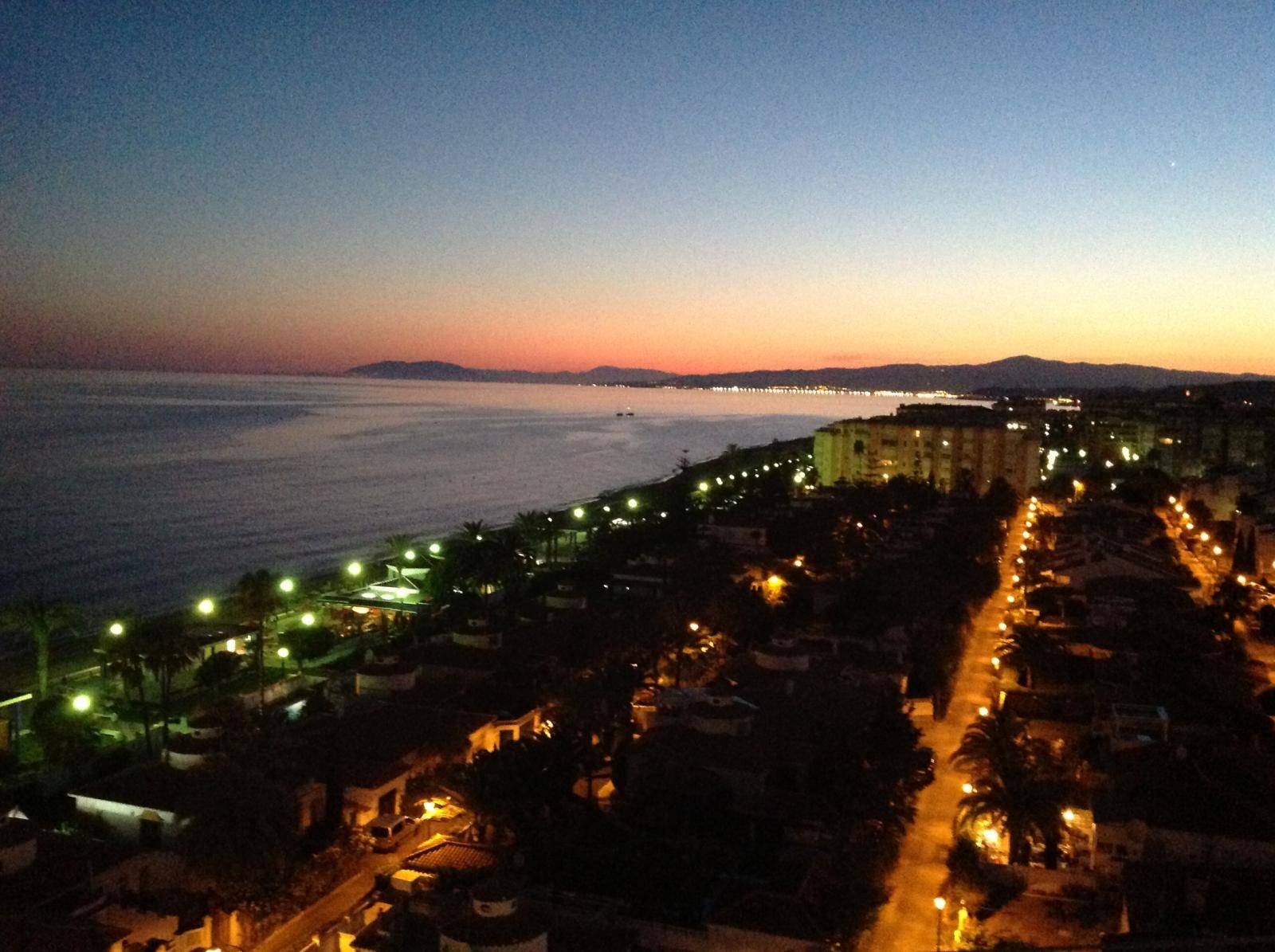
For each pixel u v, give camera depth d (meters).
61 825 56.28
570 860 48.88
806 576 113.00
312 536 185.88
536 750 54.66
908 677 83.19
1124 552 122.44
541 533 145.62
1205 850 47.06
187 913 46.12
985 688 88.00
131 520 195.75
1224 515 167.88
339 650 100.94
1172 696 71.56
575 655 84.81
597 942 40.38
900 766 58.25
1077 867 50.62
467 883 46.38
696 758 59.75
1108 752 61.72
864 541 138.25
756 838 53.09
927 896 51.38
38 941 39.47
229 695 83.75
